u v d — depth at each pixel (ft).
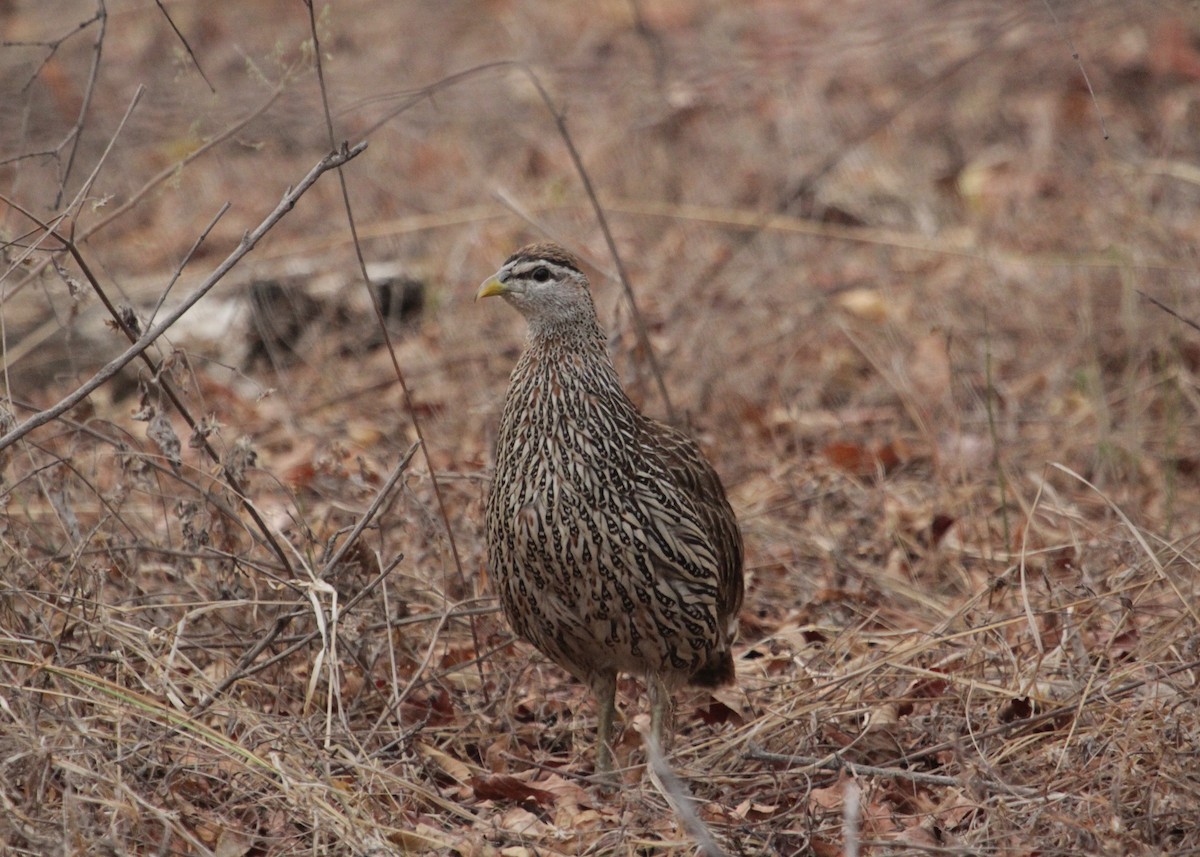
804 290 50.67
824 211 55.93
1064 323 47.57
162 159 61.98
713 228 55.26
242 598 30.42
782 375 46.09
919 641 31.37
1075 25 62.80
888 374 44.96
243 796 25.14
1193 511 38.32
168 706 26.45
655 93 63.93
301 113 59.98
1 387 41.29
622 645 28.55
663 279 51.03
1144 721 26.61
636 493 27.81
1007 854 23.75
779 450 42.57
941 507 39.11
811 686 30.42
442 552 33.60
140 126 59.36
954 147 60.64
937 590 36.22
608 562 27.73
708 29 70.79
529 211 56.44
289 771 24.64
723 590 30.01
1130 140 58.85
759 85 64.23
